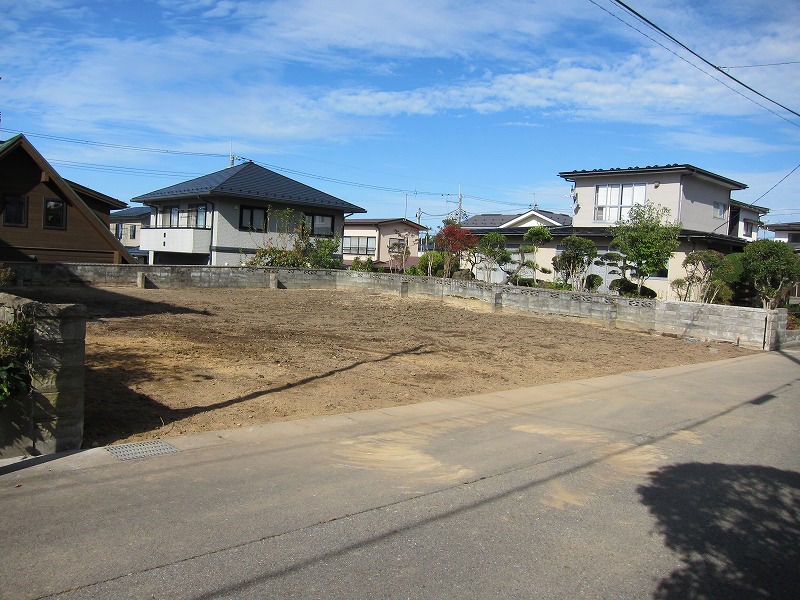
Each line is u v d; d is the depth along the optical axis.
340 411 7.40
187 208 34.25
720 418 8.09
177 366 9.12
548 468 5.72
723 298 20.95
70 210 22.84
